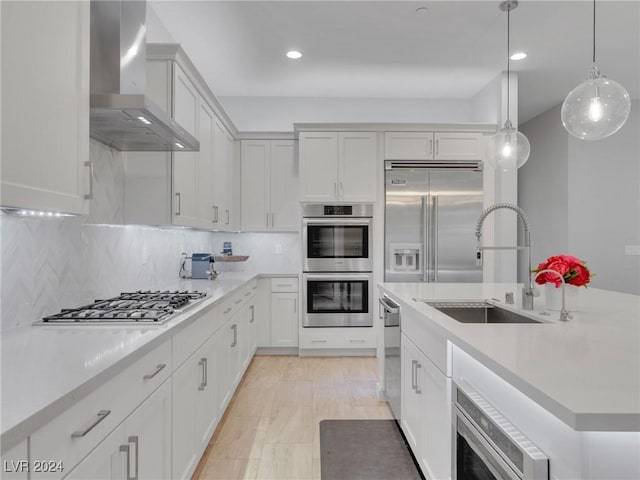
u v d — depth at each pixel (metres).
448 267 4.46
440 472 1.73
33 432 0.87
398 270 4.45
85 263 2.20
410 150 4.49
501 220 4.44
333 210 4.46
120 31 2.10
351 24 3.37
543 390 0.95
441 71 4.33
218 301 2.52
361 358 4.46
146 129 2.12
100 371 1.12
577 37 3.58
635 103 5.39
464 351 1.43
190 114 2.96
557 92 5.01
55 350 1.34
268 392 3.43
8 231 1.63
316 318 4.46
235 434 2.67
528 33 3.51
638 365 1.13
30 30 1.22
